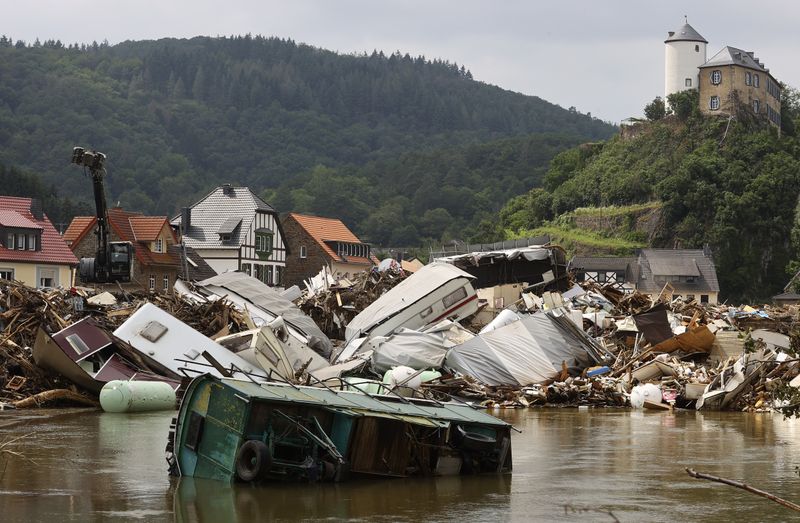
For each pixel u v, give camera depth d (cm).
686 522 2756
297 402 3058
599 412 5788
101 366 5475
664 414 5691
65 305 6606
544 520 2750
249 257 15962
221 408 3062
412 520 2712
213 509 2766
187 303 7150
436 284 7512
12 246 10788
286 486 3052
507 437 3522
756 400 5900
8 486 3086
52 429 4397
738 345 6931
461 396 6138
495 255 9406
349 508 2814
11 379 5406
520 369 6381
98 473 3306
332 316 8256
